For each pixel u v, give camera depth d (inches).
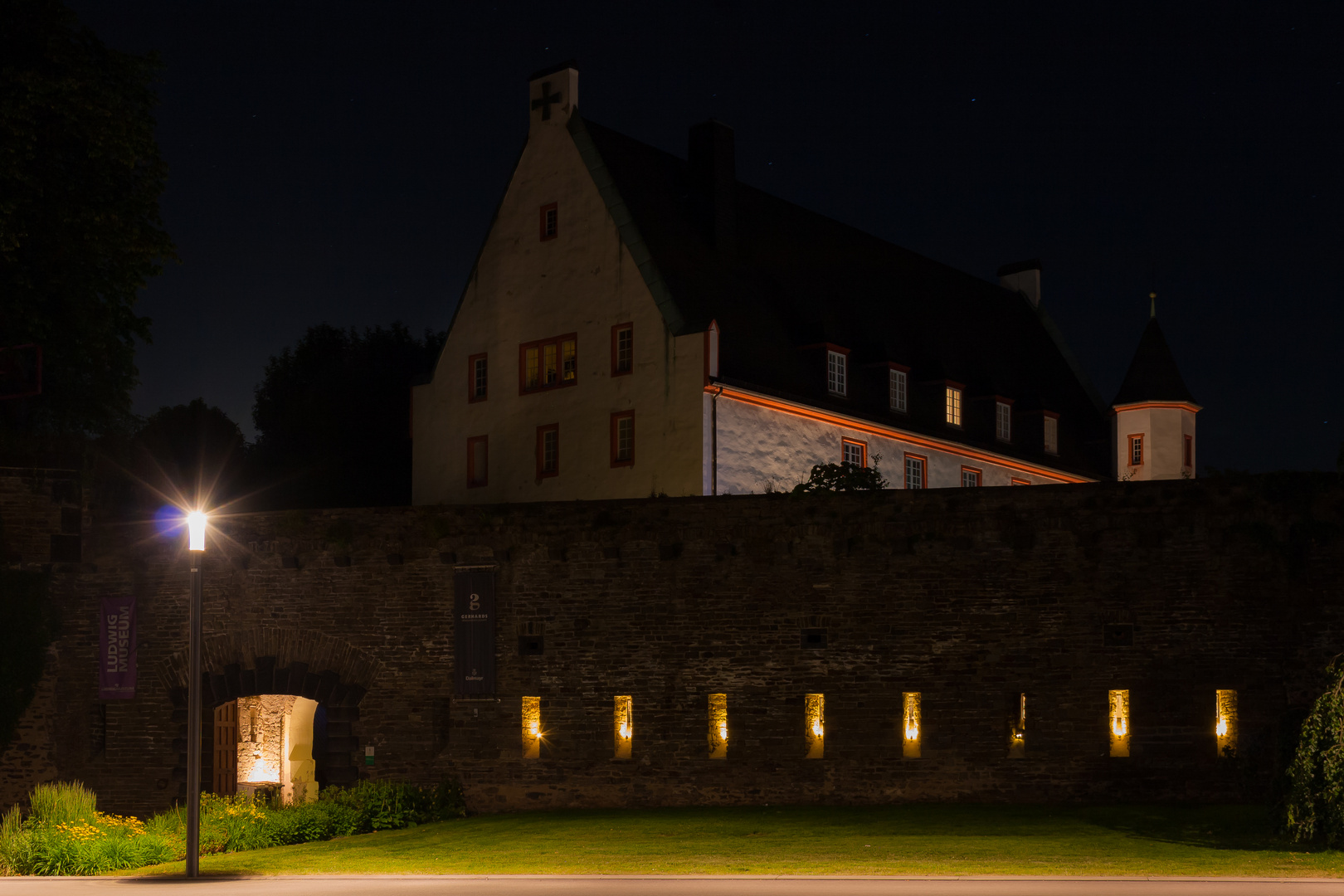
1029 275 2140.7
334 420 2015.3
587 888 743.1
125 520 1263.5
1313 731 815.1
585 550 1149.1
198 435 1978.3
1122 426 1897.1
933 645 1080.2
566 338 1503.4
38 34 1370.6
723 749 1119.6
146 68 1440.7
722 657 1115.3
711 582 1124.5
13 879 864.9
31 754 1226.0
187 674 1229.1
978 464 1726.1
